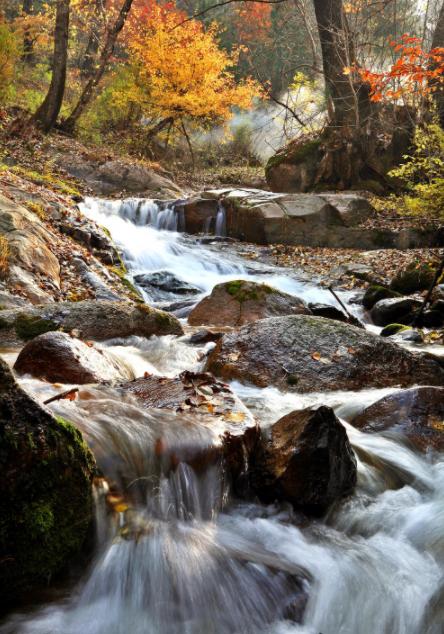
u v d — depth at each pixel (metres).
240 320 8.79
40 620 2.70
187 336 7.54
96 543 3.04
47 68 28.14
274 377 5.69
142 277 12.52
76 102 25.23
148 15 27.27
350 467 3.91
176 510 3.37
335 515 3.74
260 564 3.10
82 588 2.90
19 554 2.76
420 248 15.91
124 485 3.23
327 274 13.98
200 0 36.75
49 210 12.23
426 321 9.77
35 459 2.80
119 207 17.33
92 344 6.34
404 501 3.94
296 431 3.85
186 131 28.53
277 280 13.41
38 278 9.30
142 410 3.81
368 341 6.02
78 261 10.62
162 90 24.59
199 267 14.21
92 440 3.26
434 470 4.36
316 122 25.36
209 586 2.94
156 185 20.33
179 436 3.54
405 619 2.98
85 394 4.27
